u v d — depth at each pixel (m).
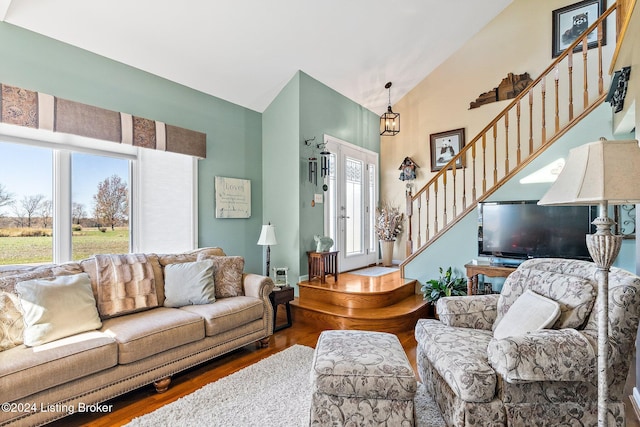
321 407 1.70
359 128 5.39
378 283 4.16
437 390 1.95
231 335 2.73
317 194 4.48
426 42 4.61
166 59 3.29
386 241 5.54
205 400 2.13
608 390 1.56
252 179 4.41
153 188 3.40
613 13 3.94
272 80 4.16
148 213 3.35
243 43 3.49
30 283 2.10
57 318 2.06
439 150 5.21
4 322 1.98
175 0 2.82
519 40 4.56
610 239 1.38
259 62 3.82
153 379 2.23
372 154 5.70
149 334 2.20
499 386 1.61
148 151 3.36
